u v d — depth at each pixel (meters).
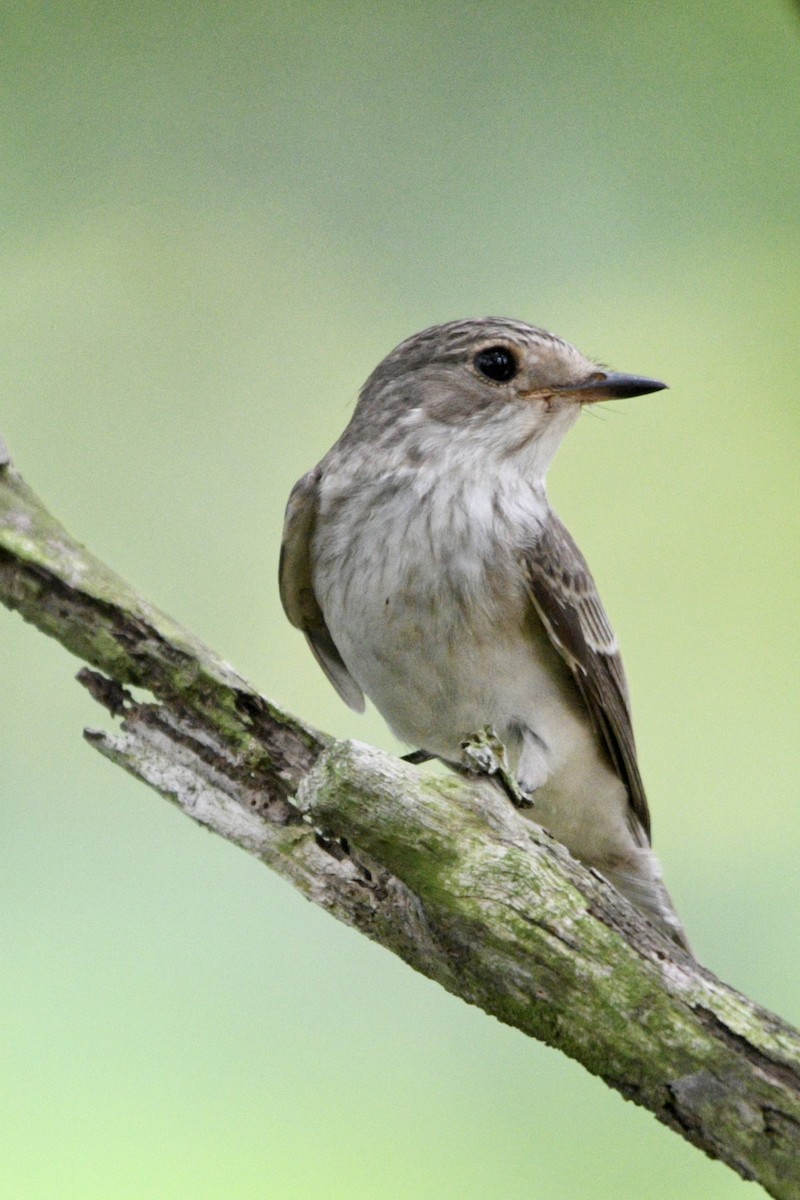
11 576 2.92
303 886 2.92
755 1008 2.91
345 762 2.91
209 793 2.92
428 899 2.91
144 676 2.92
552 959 2.91
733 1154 2.90
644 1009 2.91
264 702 2.92
